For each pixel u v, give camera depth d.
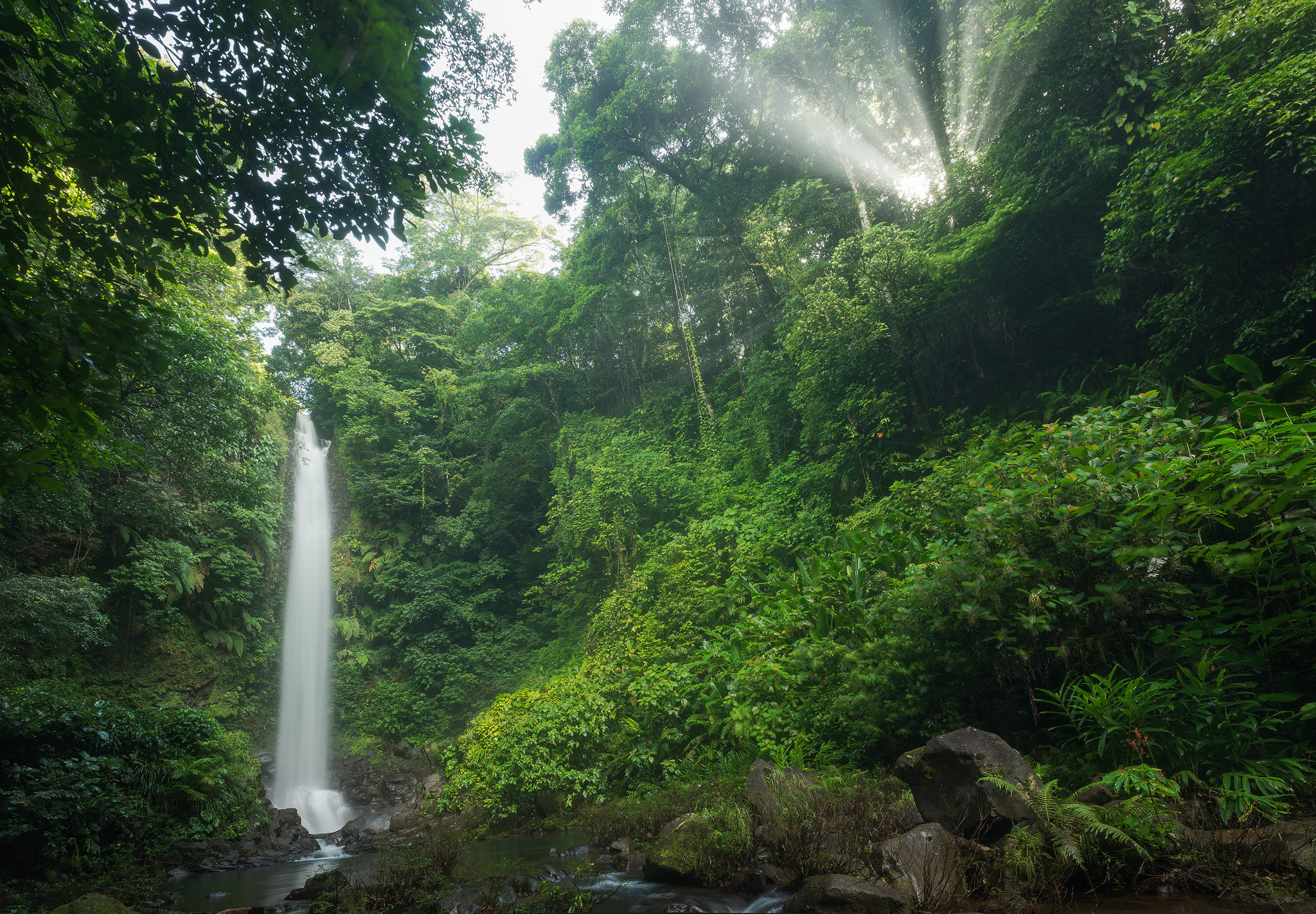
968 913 3.31
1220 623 4.82
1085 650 5.22
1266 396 5.33
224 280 10.48
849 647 7.20
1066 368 10.29
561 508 18.92
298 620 22.23
